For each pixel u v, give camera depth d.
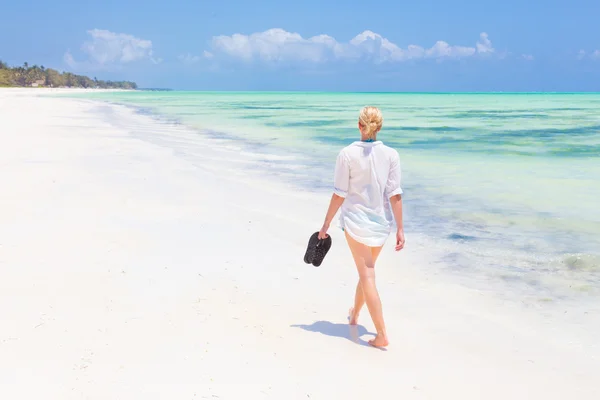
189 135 17.41
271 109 42.97
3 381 2.66
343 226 3.30
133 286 4.05
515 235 5.80
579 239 5.61
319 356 3.09
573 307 3.95
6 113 24.91
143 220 6.11
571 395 2.75
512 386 2.84
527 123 24.44
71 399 2.53
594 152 12.95
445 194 7.98
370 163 3.15
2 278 4.11
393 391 2.74
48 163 9.71
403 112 37.94
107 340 3.15
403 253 5.26
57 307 3.60
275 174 9.68
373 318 3.26
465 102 68.56
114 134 16.41
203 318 3.53
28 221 5.86
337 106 51.81
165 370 2.83
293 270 4.65
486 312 3.87
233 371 2.85
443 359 3.13
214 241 5.41
